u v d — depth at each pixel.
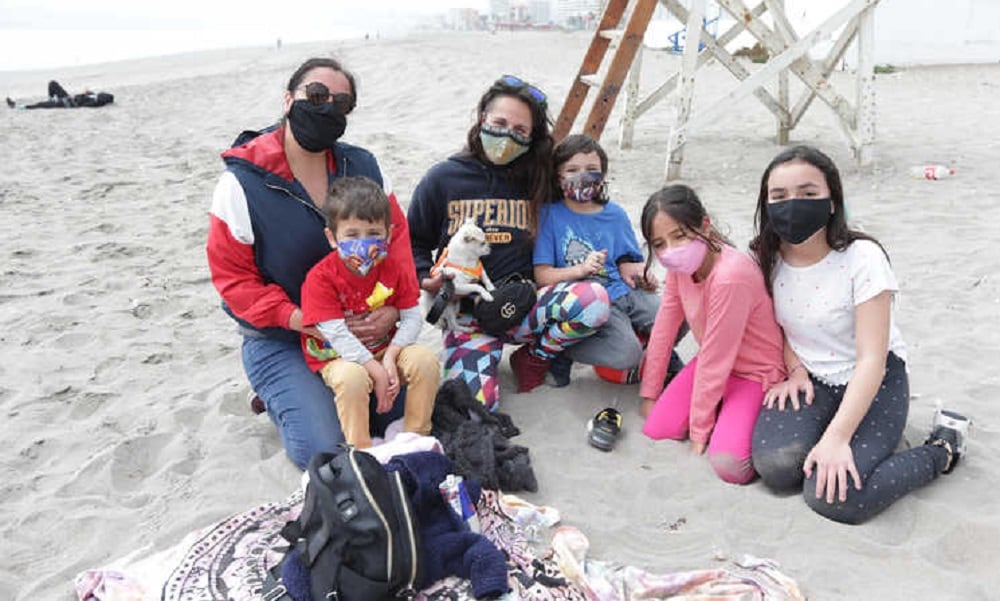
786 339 3.12
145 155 9.16
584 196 3.52
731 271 2.93
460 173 3.57
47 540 2.71
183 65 21.70
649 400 3.41
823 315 2.93
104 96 12.84
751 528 2.69
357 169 3.19
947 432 2.89
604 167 3.54
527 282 3.39
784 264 3.02
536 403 3.52
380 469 2.29
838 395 2.98
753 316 3.02
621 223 3.70
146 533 2.73
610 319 3.50
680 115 7.27
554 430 3.31
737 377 3.15
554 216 3.60
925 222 5.93
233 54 25.19
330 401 3.04
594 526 2.71
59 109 12.41
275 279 3.09
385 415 3.21
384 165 8.35
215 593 2.30
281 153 2.99
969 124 9.85
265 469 3.05
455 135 10.13
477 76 14.97
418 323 3.14
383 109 12.34
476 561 2.32
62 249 5.82
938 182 7.06
